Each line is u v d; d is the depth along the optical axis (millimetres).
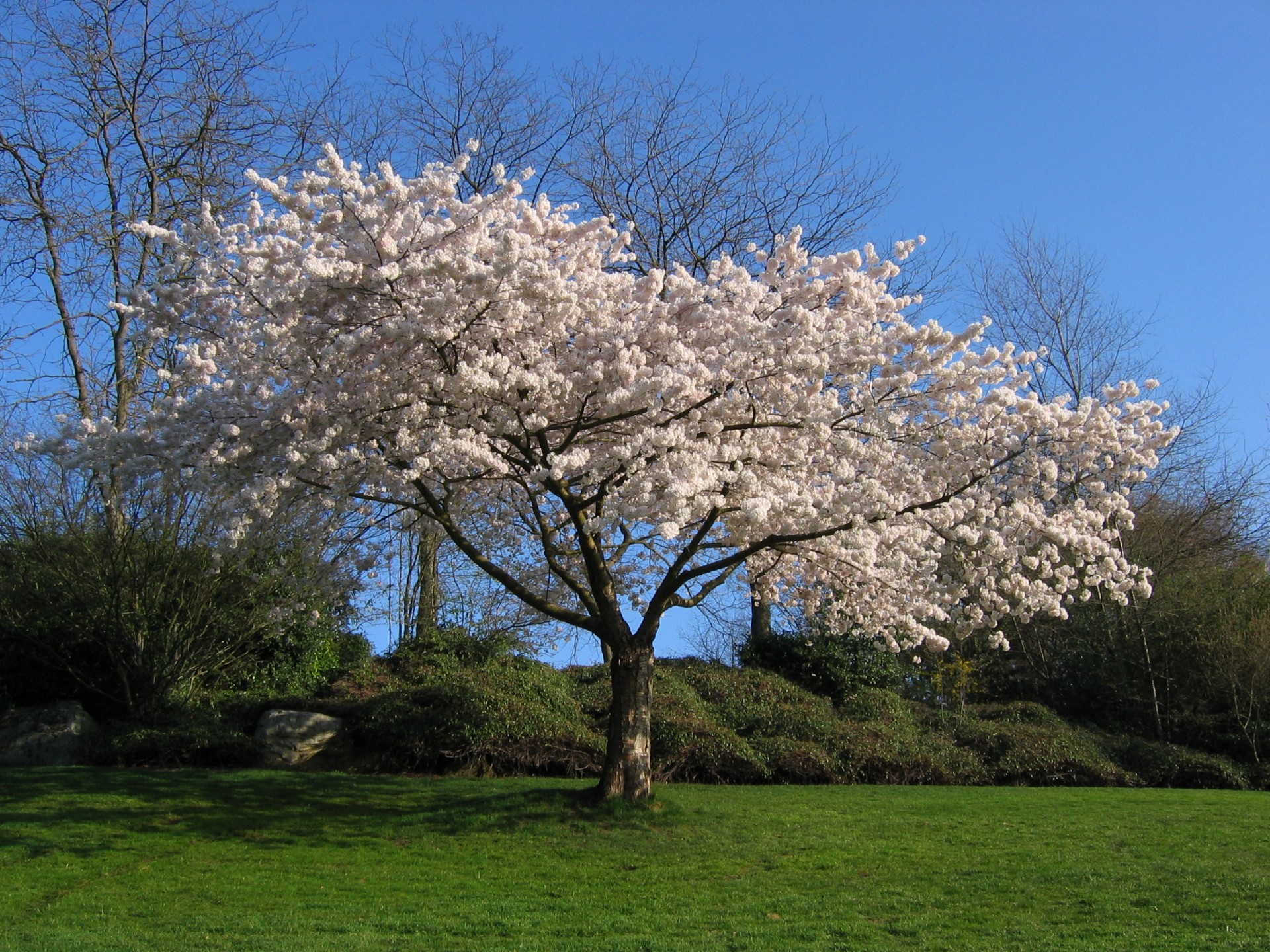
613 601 10344
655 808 10039
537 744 13141
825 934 6812
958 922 7070
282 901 7582
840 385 10305
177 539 13578
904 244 10359
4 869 8211
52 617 13195
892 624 11758
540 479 8883
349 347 8703
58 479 13383
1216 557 20328
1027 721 17250
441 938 6707
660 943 6559
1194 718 17609
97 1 16141
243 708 14070
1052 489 10703
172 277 10312
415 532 13406
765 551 11766
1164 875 8180
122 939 6562
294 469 8922
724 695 15844
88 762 12641
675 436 8719
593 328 9852
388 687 15133
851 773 13727
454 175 9414
